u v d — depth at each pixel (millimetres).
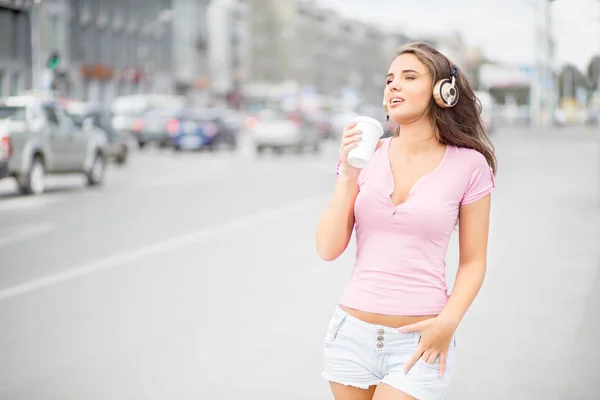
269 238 14281
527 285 10055
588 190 22672
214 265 11727
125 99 56094
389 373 3555
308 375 6711
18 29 60875
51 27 69625
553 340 7621
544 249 12758
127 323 8492
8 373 6879
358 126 3424
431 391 3490
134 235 14766
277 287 10172
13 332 8195
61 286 10430
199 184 25703
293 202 20203
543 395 6180
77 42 75188
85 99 76250
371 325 3539
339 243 3607
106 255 12680
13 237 14719
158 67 91625
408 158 3590
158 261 12109
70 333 8141
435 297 3523
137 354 7383
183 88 101312
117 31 82812
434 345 3467
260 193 22594
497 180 25984
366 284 3561
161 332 8109
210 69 112750
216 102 118125
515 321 8320
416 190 3523
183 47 104375
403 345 3516
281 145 42844
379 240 3555
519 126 100625
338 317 3613
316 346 7547
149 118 48625
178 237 14453
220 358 7211
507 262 11664
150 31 89625
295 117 43531
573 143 55250
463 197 3562
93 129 25953
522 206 18891
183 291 9984
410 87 3535
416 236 3510
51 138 23359
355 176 3529
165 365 7043
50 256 12672
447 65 3572
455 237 14297
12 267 11789
